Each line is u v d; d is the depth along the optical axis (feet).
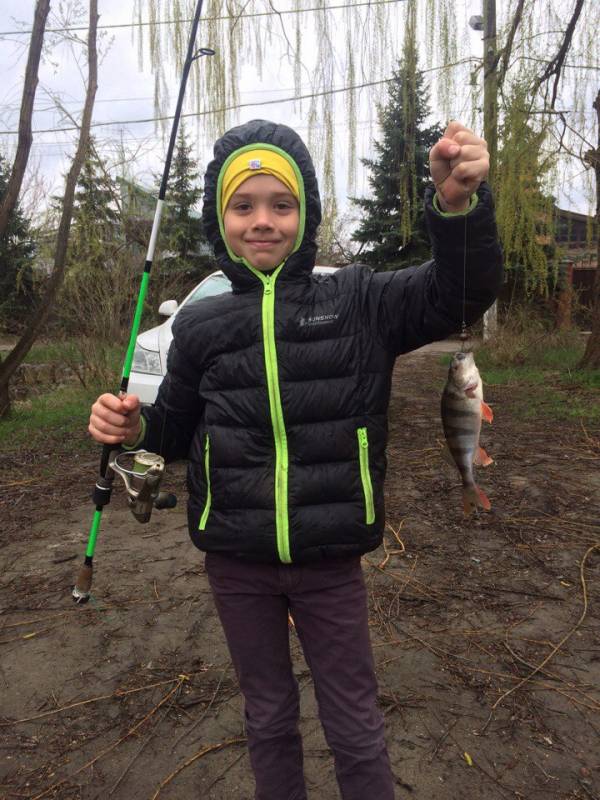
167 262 41.04
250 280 5.41
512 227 20.16
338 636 5.21
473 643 8.90
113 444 5.65
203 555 11.96
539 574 10.93
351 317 5.18
